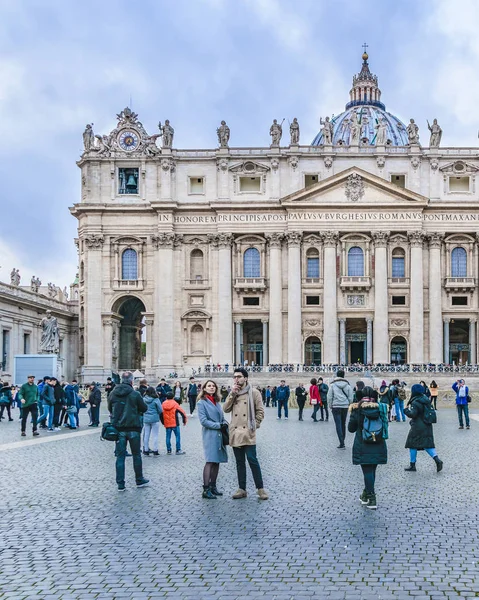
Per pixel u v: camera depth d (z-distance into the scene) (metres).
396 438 33.47
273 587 11.35
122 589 11.29
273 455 26.73
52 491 19.17
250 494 18.73
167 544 13.79
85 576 11.92
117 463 19.36
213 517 16.03
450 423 42.38
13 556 13.07
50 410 37.41
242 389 18.39
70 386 39.41
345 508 16.91
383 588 11.28
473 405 65.12
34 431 34.31
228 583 11.54
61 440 32.00
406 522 15.48
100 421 45.41
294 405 64.69
